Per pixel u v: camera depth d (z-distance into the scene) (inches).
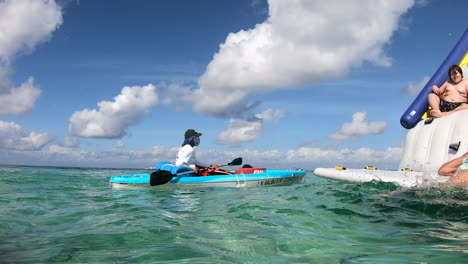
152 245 78.8
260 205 144.3
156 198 186.7
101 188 251.3
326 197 157.4
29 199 171.2
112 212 133.3
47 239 86.0
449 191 125.9
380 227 95.8
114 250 74.7
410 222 99.8
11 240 84.9
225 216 120.0
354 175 246.2
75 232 94.6
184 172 253.6
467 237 82.3
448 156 259.8
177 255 69.8
